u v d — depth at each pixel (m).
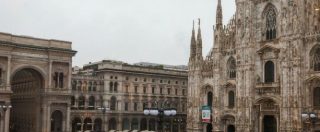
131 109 146.50
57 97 116.75
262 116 98.00
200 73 113.75
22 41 112.19
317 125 86.94
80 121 139.50
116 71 143.38
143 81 150.00
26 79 124.88
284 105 91.88
